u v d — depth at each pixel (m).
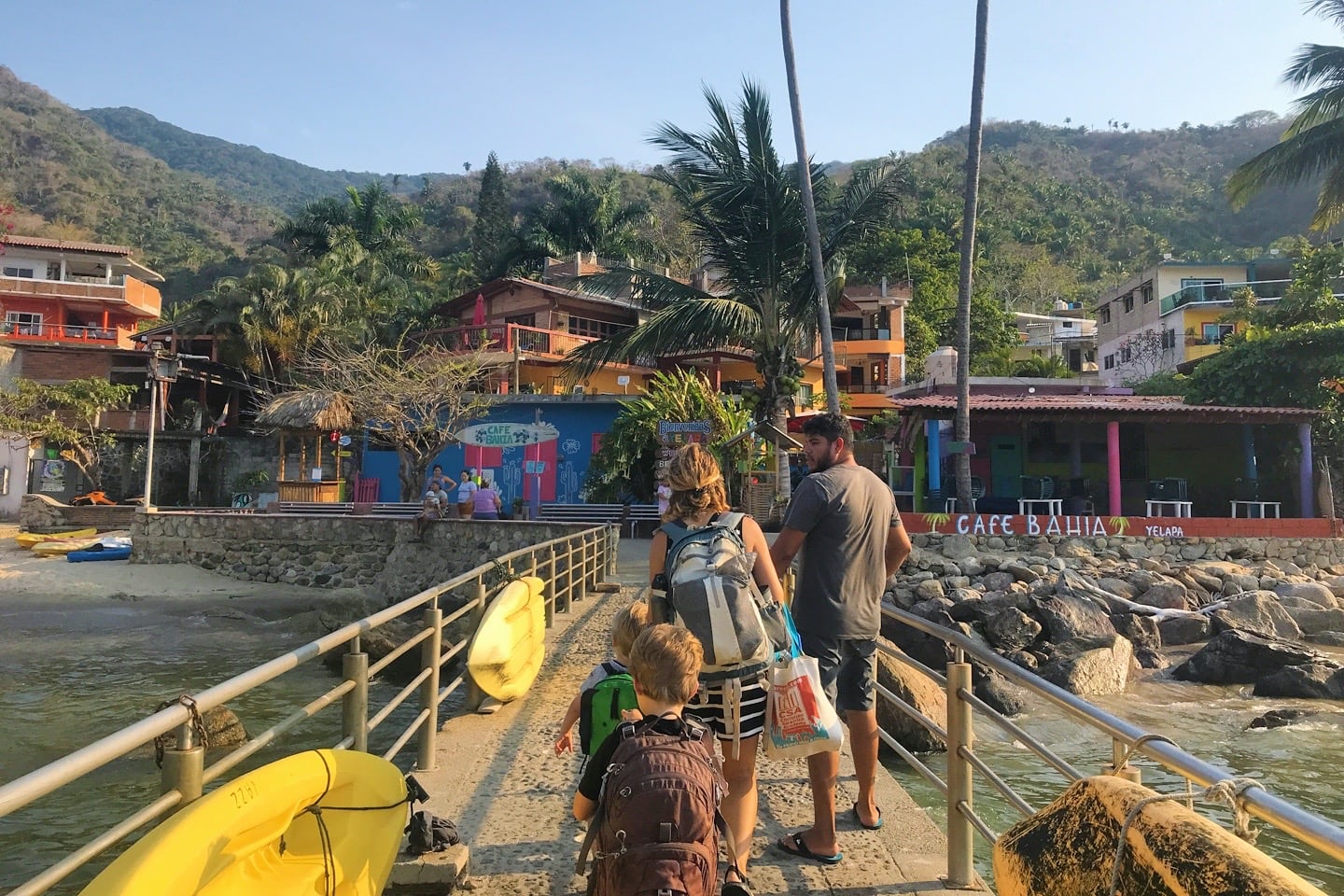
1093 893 2.05
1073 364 53.50
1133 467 22.44
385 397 26.33
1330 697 11.61
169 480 35.34
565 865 4.27
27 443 33.03
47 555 24.98
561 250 58.47
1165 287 39.94
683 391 23.89
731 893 3.39
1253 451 21.44
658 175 20.80
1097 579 16.89
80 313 49.84
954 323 48.84
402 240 62.19
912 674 9.83
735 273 20.66
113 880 2.08
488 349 32.16
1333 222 26.78
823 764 4.23
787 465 21.19
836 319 41.91
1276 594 16.52
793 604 4.29
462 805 5.07
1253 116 124.62
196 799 2.75
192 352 41.69
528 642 7.83
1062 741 9.92
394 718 10.73
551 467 27.36
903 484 24.58
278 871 2.83
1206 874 1.68
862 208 19.97
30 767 9.02
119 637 16.58
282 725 3.47
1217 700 11.71
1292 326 26.83
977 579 17.08
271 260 70.44
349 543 22.64
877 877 4.10
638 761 2.70
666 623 3.52
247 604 20.25
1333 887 6.37
